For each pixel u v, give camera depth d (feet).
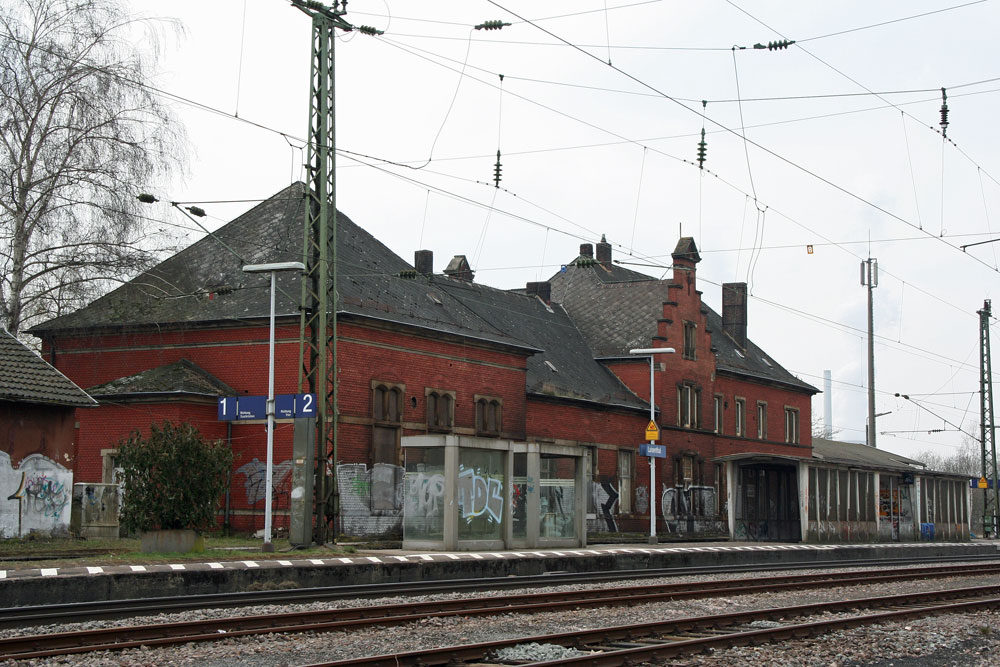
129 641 45.75
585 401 153.07
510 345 139.74
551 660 41.70
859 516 165.78
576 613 59.16
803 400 216.95
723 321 212.02
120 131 108.17
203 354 119.34
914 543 172.04
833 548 126.52
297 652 44.34
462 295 152.76
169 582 65.82
